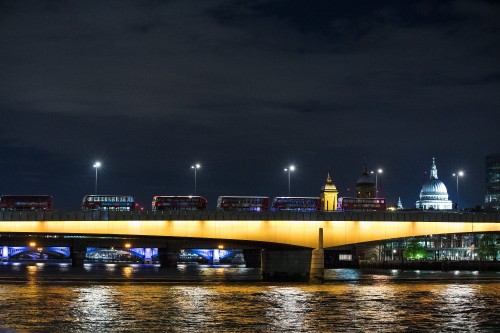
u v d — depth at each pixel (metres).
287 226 196.12
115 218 184.12
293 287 188.12
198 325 116.00
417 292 174.75
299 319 123.00
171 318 123.50
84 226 182.75
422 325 117.88
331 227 198.75
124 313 129.38
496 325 118.56
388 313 131.62
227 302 147.62
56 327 113.44
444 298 159.50
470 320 123.94
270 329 112.69
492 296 164.75
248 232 192.62
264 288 183.88
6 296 158.50
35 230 180.38
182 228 188.12
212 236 190.00
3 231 179.50
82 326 114.50
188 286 191.00
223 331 110.56
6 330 110.19
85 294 164.25
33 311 131.75
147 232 186.00
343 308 138.50
